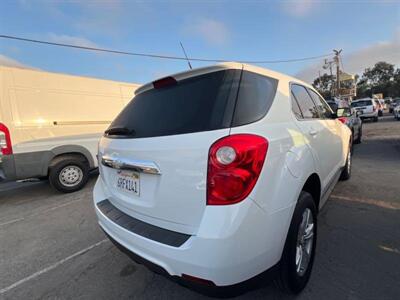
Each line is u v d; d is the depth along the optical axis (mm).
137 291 2262
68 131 5527
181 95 1911
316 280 2211
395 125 15516
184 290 2236
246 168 1491
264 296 2049
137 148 1849
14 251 3127
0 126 4629
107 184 2346
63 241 3311
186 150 1563
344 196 4125
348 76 35281
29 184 6719
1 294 2348
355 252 2600
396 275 2242
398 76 66625
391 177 5000
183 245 1525
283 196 1683
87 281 2459
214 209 1471
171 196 1632
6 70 4781
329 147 2957
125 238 1885
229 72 1803
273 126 1810
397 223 3170
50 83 5359
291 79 2512
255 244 1515
